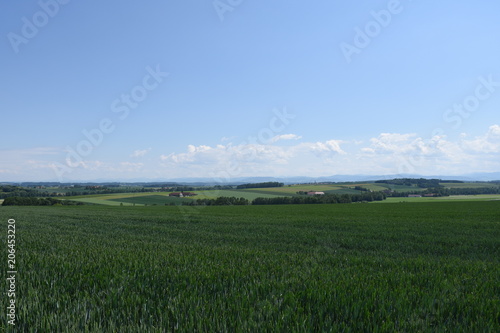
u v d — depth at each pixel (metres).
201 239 17.64
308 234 19.72
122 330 3.90
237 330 3.89
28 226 24.36
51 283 5.83
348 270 7.76
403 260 9.96
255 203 81.00
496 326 4.19
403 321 4.21
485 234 19.62
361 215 39.72
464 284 6.53
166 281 6.16
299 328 4.00
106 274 6.50
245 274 6.86
